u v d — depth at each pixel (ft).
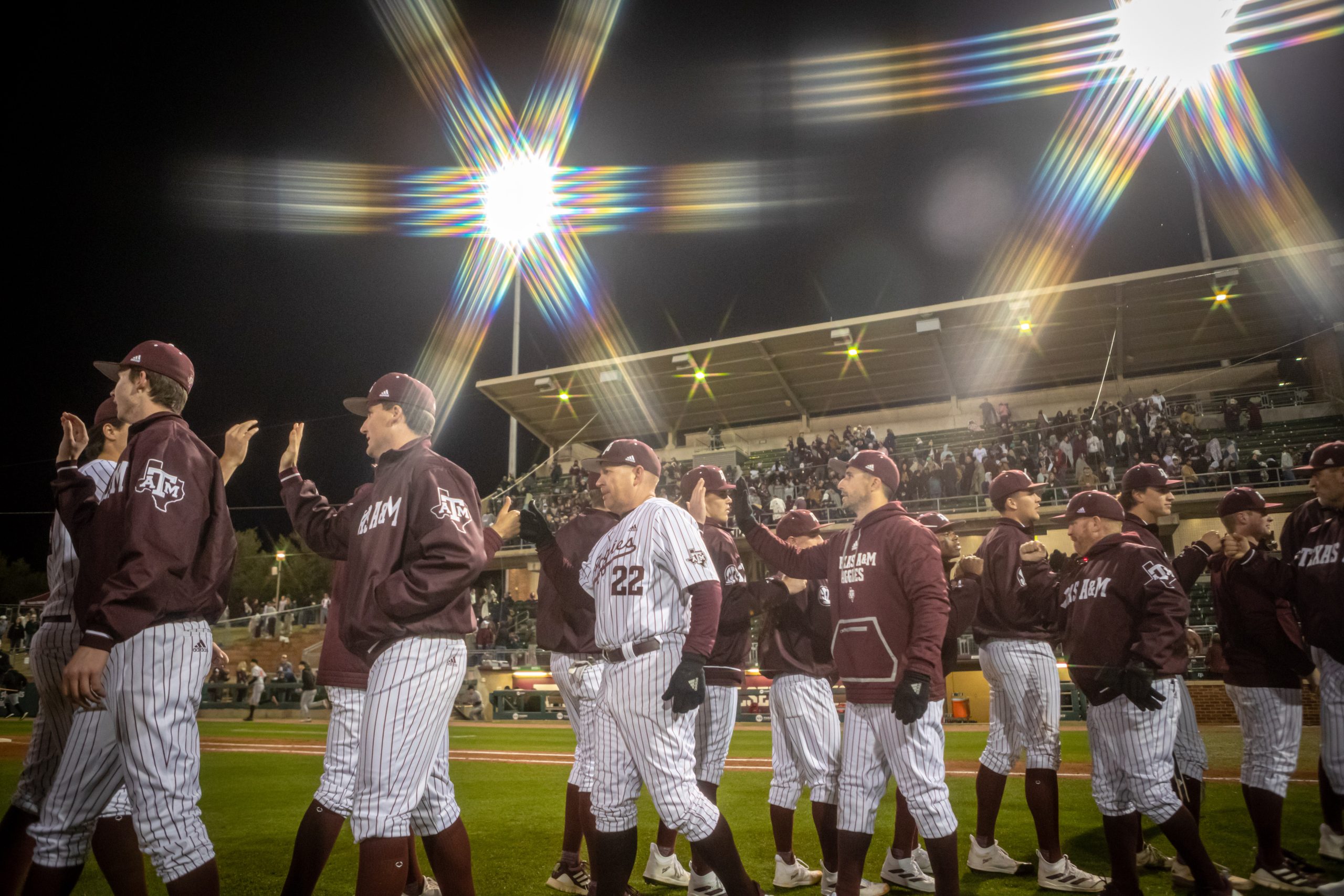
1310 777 24.80
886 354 87.51
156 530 8.96
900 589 12.17
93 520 9.66
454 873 10.84
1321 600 14.14
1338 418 73.82
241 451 12.03
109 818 11.17
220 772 29.66
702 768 14.69
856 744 12.25
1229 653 15.08
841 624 12.64
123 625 8.64
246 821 19.84
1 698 67.97
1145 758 12.55
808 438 98.68
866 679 12.15
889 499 13.00
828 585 13.38
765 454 95.91
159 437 9.53
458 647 10.21
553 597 14.99
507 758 34.30
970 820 18.94
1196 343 83.61
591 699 14.17
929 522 16.44
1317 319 75.00
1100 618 13.14
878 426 96.07
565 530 15.21
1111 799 12.89
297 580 142.82
